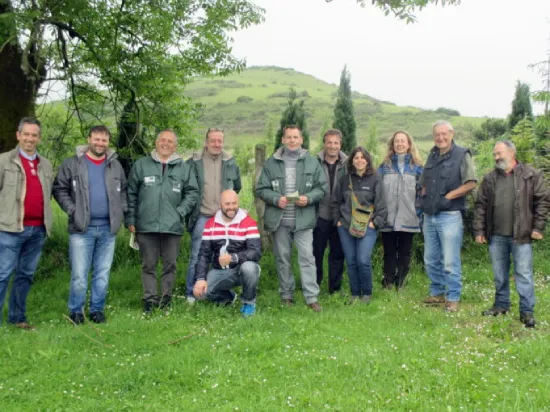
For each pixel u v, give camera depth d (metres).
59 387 4.32
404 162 7.47
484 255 9.47
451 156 6.70
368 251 6.99
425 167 6.97
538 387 4.16
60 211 10.88
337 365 4.62
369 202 7.00
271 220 6.93
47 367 4.72
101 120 10.10
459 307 6.95
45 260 9.02
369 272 7.06
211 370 4.55
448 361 4.70
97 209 6.23
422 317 6.29
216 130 7.07
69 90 9.80
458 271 6.76
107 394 4.20
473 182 6.52
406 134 7.43
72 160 6.27
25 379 4.46
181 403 4.00
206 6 10.25
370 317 6.29
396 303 6.90
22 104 8.56
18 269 6.12
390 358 4.77
